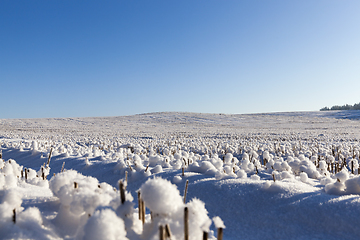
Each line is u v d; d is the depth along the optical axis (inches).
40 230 61.1
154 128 1562.5
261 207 97.6
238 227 88.5
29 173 127.3
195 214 54.2
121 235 47.3
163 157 235.0
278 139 782.5
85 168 205.6
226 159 211.9
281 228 84.4
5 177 94.2
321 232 80.4
